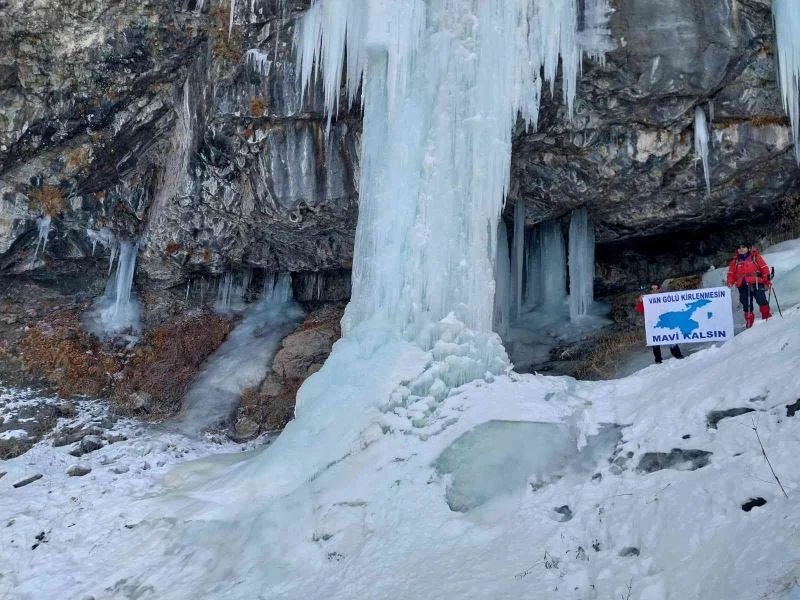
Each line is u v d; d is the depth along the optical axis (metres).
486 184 10.30
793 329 7.66
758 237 14.65
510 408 8.80
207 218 15.27
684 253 15.98
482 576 6.21
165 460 11.99
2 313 16.27
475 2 10.77
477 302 10.06
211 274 17.33
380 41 10.66
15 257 15.48
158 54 13.14
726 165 12.38
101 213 15.55
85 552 9.06
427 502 7.84
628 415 7.93
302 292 18.47
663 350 11.50
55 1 12.15
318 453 9.33
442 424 8.97
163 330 17.00
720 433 6.55
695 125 11.95
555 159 12.95
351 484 8.59
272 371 15.59
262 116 12.65
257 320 17.78
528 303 16.00
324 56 11.59
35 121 13.59
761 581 4.29
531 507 7.15
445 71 10.61
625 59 10.91
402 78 10.69
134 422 14.20
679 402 7.44
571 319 14.74
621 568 5.57
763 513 5.07
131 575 8.38
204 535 8.70
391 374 9.59
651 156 12.35
